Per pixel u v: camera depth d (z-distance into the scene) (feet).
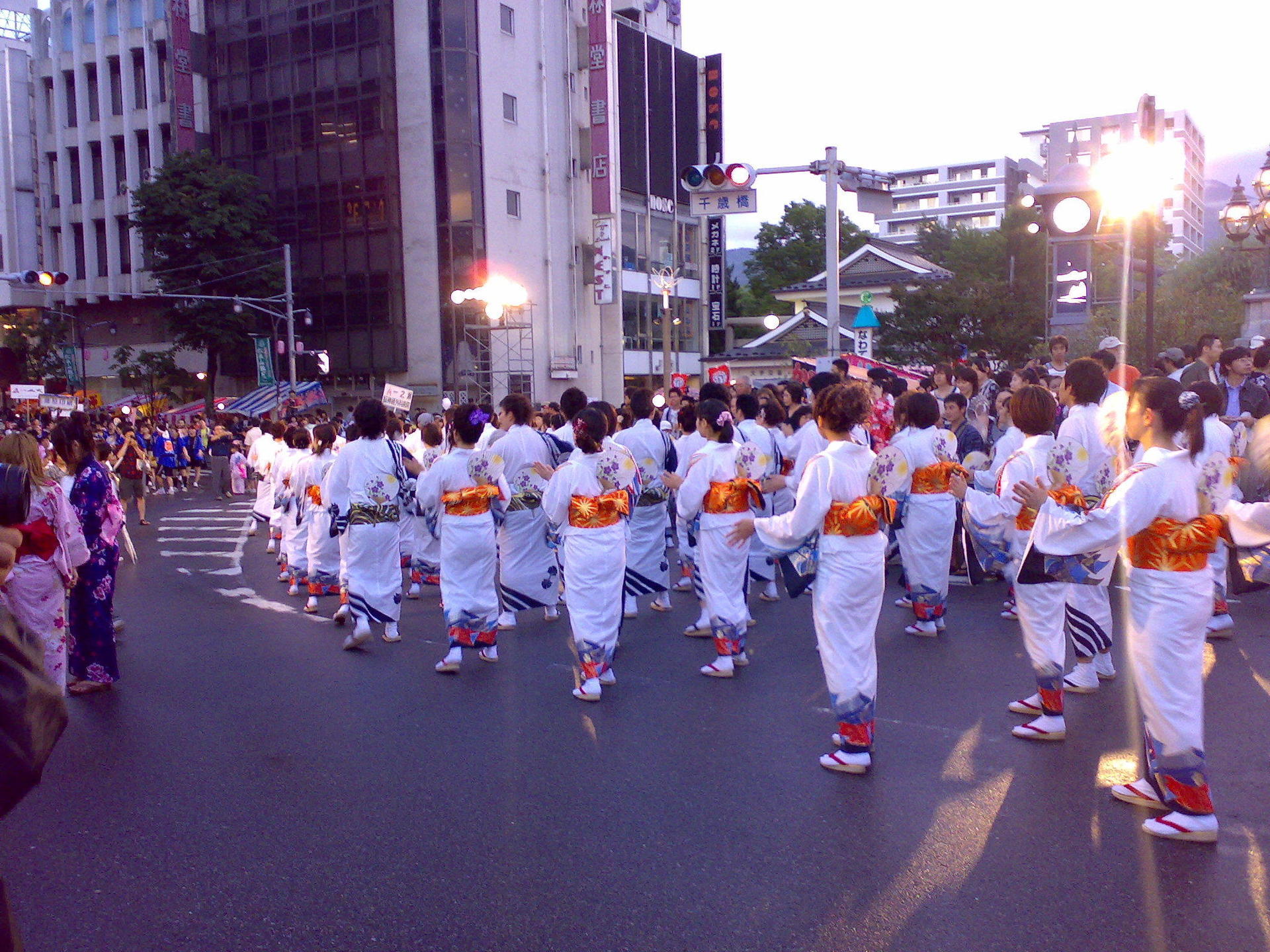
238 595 36.01
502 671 24.16
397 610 27.40
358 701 21.94
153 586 38.32
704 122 154.40
